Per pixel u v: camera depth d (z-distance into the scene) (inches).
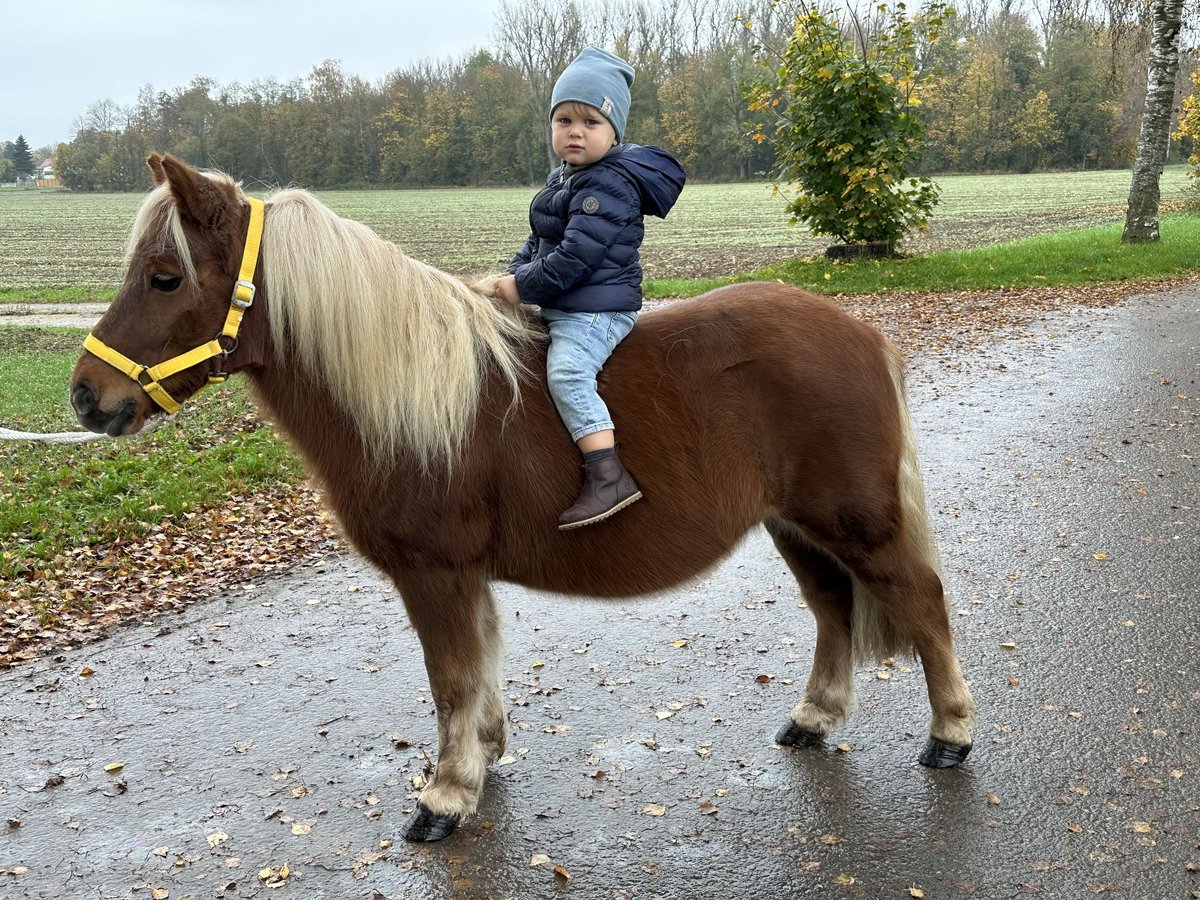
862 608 136.9
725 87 2790.4
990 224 1259.2
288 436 123.3
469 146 3031.5
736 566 222.7
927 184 721.0
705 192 2362.2
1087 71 2625.5
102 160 3592.5
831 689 146.9
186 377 113.7
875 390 128.0
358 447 118.9
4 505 265.4
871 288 649.6
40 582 220.7
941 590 134.8
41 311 797.9
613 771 143.9
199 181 108.5
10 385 452.1
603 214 118.4
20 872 123.5
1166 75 722.2
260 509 273.3
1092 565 208.2
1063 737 146.1
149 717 163.9
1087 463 278.8
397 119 3038.9
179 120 3230.8
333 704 167.5
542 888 118.9
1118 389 362.9
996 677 164.9
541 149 2982.3
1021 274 666.8
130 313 110.9
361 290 114.7
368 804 137.5
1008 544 222.8
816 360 125.6
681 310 129.4
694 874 120.5
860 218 713.6
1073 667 166.7
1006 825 126.6
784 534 143.7
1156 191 746.2
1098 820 126.1
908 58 686.5
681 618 196.5
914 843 124.3
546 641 188.4
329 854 126.3
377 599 213.5
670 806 134.9
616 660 179.6
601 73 122.6
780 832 128.0
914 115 701.3
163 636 196.1
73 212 2338.8
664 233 1338.6
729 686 168.7
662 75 3058.6
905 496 131.0
